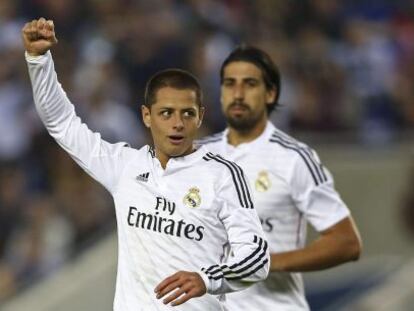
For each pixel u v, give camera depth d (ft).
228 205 51.80
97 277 114.93
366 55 152.87
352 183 127.13
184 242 51.90
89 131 54.65
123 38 135.64
